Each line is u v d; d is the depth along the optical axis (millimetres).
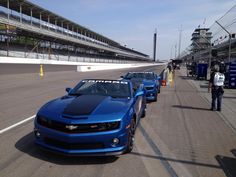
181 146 4762
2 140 4707
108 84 5453
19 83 15398
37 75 22953
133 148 4531
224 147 4801
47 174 3410
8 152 4137
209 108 9055
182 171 3680
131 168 3693
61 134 3631
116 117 3807
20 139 4773
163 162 3969
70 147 3670
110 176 3418
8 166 3623
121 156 4133
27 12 38750
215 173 3656
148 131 5707
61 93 11359
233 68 16922
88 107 4020
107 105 4203
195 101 10656
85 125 3627
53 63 34469
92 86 5375
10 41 37125
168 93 13375
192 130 5938
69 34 53031
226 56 30266
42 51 44031
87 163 3799
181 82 21859
